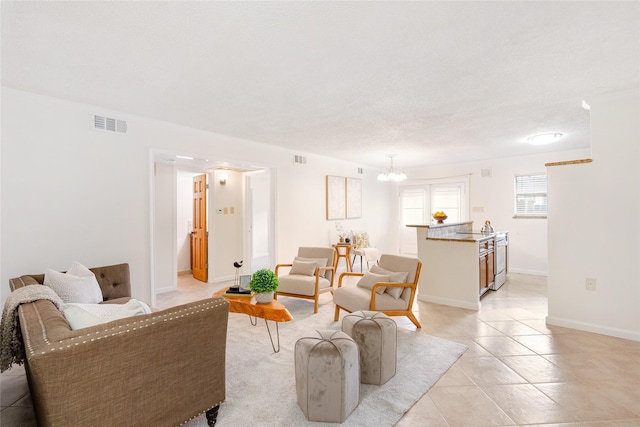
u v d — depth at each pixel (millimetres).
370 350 2283
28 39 2004
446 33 1953
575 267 3277
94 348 1344
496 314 3803
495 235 4965
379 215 7898
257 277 2809
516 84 2760
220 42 2051
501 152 5883
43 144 2979
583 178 3213
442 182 7387
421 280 4414
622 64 2398
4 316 1778
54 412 1274
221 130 4211
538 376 2377
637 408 1984
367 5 1676
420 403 2062
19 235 2865
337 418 1857
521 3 1670
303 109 3377
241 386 2256
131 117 3541
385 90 2865
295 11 1727
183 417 1667
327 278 4316
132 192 3549
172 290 5125
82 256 3217
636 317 2965
